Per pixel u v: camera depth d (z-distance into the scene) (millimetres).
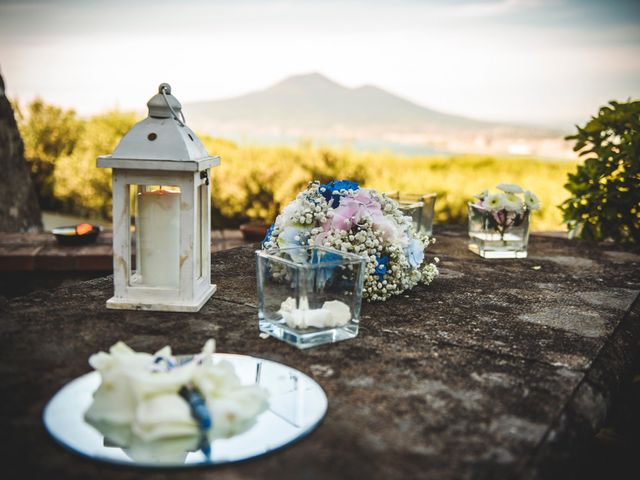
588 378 1117
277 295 1225
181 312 1378
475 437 866
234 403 866
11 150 4141
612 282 1867
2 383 983
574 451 904
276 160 6602
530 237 2641
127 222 1359
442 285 1762
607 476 1763
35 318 1304
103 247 2863
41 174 7227
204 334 1245
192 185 1322
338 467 776
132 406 863
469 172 6812
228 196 6496
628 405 1981
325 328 1216
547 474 808
